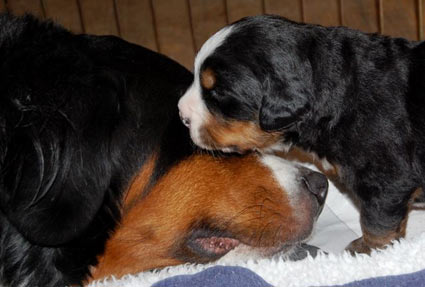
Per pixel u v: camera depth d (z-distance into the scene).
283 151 1.04
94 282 0.87
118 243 0.90
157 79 0.90
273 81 0.91
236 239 0.92
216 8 1.40
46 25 0.90
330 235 1.05
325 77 0.95
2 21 0.88
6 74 0.83
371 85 0.96
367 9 1.37
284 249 0.94
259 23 0.93
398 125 0.96
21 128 0.82
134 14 1.42
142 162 0.88
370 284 0.80
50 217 0.84
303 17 1.39
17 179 0.82
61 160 0.83
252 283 0.81
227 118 0.91
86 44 0.90
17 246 0.86
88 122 0.84
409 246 0.85
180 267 0.88
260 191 0.91
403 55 0.97
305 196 0.93
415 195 0.99
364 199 0.98
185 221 0.90
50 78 0.83
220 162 0.91
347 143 0.97
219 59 0.91
